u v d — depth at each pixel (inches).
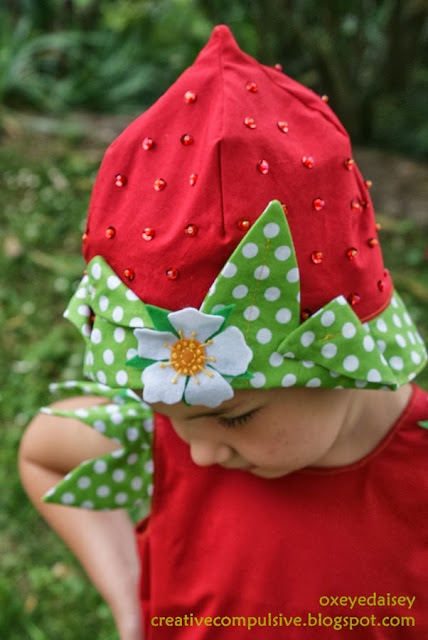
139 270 41.9
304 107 43.3
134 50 250.5
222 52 42.5
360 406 48.4
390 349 44.1
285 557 49.9
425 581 48.9
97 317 44.0
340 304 41.1
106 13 262.4
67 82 240.7
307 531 49.6
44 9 253.4
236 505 51.5
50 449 58.6
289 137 41.4
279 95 42.9
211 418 43.7
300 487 50.1
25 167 192.2
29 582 102.7
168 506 54.6
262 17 181.0
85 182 187.3
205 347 40.3
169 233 40.8
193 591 53.4
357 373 41.4
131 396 54.9
